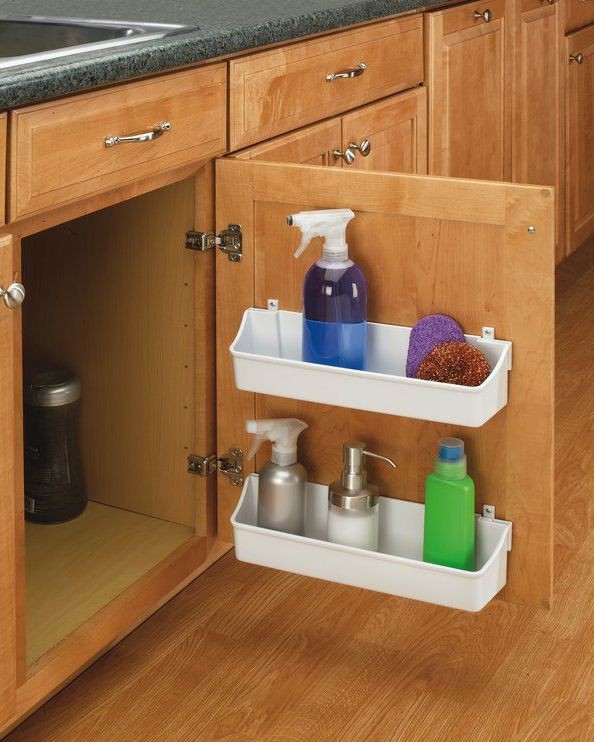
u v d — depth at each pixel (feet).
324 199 4.88
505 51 8.36
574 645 5.58
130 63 4.44
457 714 5.08
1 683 4.42
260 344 5.23
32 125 4.10
